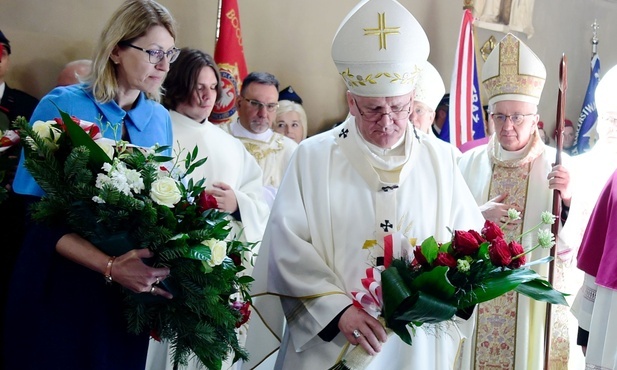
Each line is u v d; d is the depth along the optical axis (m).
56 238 2.40
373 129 2.80
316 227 2.81
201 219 2.41
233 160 3.94
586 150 7.58
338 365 2.60
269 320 2.91
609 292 3.46
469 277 2.46
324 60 6.13
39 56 4.68
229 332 2.53
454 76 6.05
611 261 3.46
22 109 4.12
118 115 2.68
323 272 2.72
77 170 2.29
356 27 2.76
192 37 5.40
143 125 2.75
